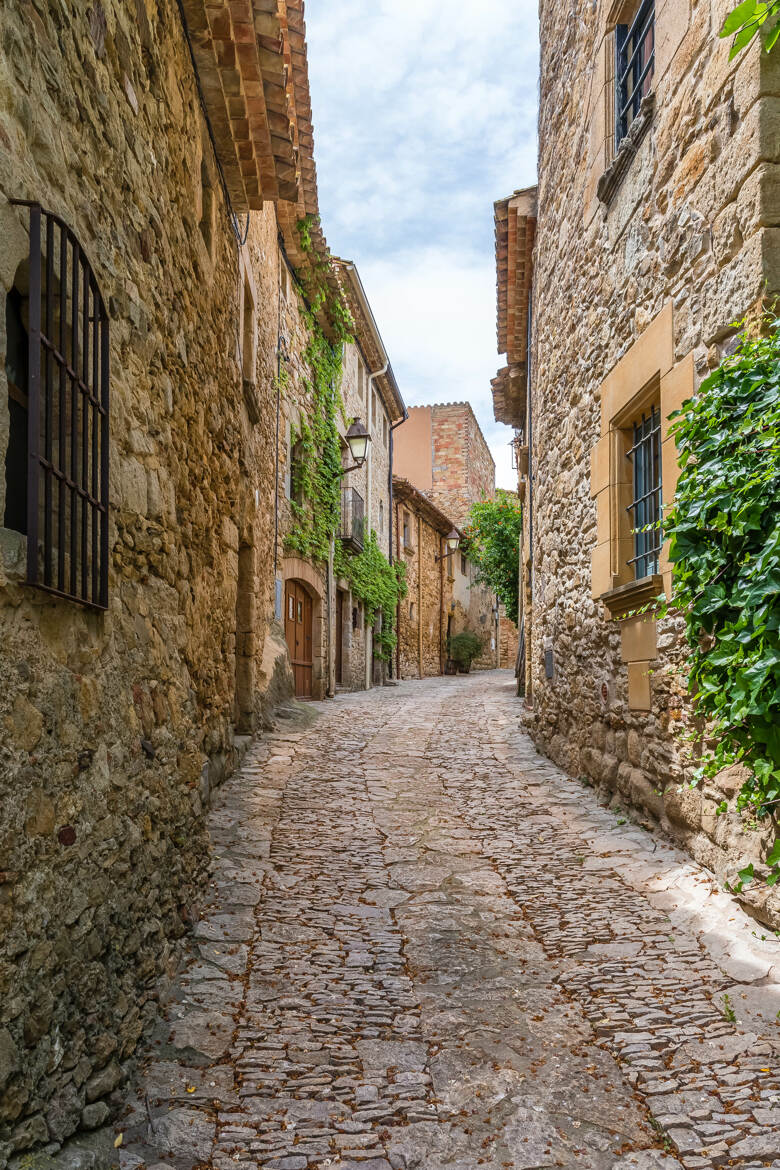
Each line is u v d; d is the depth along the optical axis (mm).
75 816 2129
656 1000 2838
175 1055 2518
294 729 8695
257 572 8156
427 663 23859
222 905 3723
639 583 4609
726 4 3535
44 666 1959
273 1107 2270
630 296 5039
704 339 3832
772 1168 1975
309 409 11953
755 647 2730
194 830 3625
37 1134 1808
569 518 6855
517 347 11539
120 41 2709
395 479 20469
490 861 4527
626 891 3945
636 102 5344
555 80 7543
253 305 7609
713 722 3678
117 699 2537
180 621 3508
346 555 14438
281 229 10055
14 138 1832
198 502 4020
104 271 2506
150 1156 2037
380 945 3396
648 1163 2033
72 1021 2051
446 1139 2143
